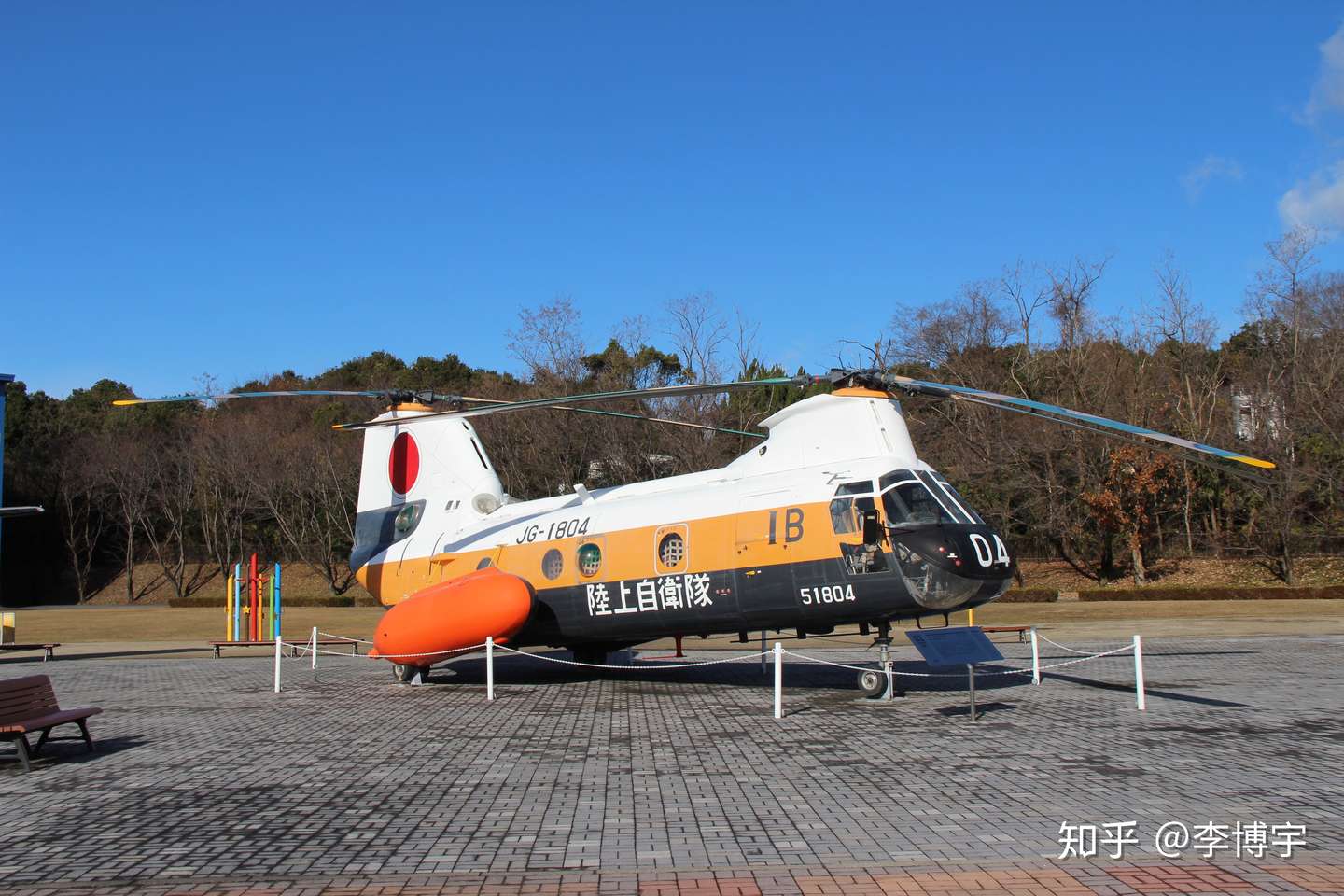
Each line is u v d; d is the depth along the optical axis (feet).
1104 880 21.44
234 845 25.00
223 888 21.74
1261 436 153.07
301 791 30.81
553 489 156.97
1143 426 154.30
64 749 38.70
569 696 53.26
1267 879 21.45
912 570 46.16
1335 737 37.96
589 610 55.72
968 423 167.12
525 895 20.89
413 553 66.03
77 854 24.40
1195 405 169.89
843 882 21.43
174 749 38.40
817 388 164.55
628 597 54.08
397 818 27.43
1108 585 156.56
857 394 51.34
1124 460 148.56
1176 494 159.94
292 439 214.07
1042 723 41.81
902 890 20.86
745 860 23.09
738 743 38.14
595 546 55.72
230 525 221.25
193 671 70.03
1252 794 28.84
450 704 50.90
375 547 69.41
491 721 44.45
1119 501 150.92
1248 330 214.69
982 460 163.73
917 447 171.01
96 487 215.92
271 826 26.73
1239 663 64.85
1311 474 142.00
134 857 24.11
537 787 30.94
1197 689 52.31
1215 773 31.78
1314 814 26.61
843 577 47.65
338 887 21.66
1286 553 145.28
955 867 22.38
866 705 48.26
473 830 26.04
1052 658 69.31
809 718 44.24
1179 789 29.60
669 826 26.07
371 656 59.06
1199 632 90.84
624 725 42.78
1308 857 22.99
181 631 119.75
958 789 29.91
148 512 224.12
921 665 66.23
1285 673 59.00
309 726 43.86
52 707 37.50
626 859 23.29
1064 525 159.02
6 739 34.76
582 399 50.83
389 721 45.32
